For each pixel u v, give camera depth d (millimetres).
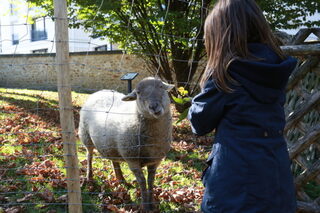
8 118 7270
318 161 3146
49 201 3604
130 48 8938
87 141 4289
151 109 3178
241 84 1781
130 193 3984
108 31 7898
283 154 1834
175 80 9281
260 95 1779
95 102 4281
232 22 1834
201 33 7551
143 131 3422
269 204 1728
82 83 16141
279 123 1862
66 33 2256
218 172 1821
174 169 4785
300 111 3164
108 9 6855
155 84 3410
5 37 25766
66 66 2281
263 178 1730
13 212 3309
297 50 2971
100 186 4156
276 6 7082
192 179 4449
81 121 4344
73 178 2434
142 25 7824
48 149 5348
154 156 3568
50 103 9703
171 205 3682
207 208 1859
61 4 2211
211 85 1857
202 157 5449
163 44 8406
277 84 1800
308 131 3127
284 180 1800
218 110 1844
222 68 1806
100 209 3564
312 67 3107
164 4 8203
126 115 3572
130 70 15000
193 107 1952
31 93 11656
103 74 15656
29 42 24359
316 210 3186
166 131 3529
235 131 1807
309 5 6648
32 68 17453
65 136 2367
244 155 1754
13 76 18016
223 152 1825
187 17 7570
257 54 1815
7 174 4230
